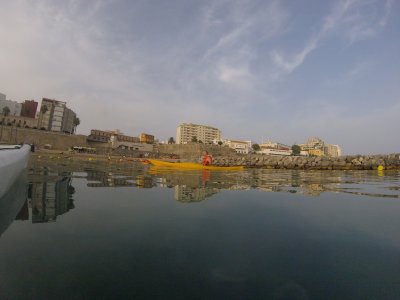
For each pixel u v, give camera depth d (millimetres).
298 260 2213
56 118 95812
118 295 1602
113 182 7039
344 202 4840
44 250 2229
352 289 1762
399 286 1831
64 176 7906
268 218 3539
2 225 2824
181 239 2623
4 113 82125
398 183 9242
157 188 6109
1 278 1745
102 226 2959
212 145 96062
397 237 2836
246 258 2221
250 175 13352
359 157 30891
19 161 5176
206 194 5438
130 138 118812
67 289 1645
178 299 1580
